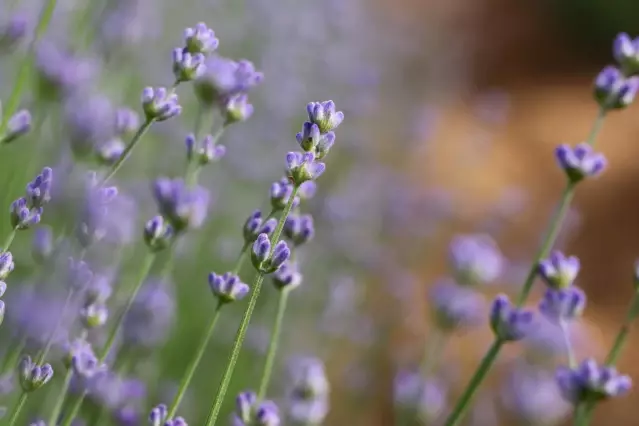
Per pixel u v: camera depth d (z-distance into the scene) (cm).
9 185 78
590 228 163
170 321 78
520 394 77
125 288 76
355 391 110
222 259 95
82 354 64
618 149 189
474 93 218
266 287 93
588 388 65
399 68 198
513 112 213
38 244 69
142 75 108
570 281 65
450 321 80
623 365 126
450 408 100
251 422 65
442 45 230
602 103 67
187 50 64
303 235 65
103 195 65
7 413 71
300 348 103
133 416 70
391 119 167
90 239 65
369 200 131
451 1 271
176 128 100
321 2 156
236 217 106
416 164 167
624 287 151
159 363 84
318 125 61
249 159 110
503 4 271
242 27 138
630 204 168
